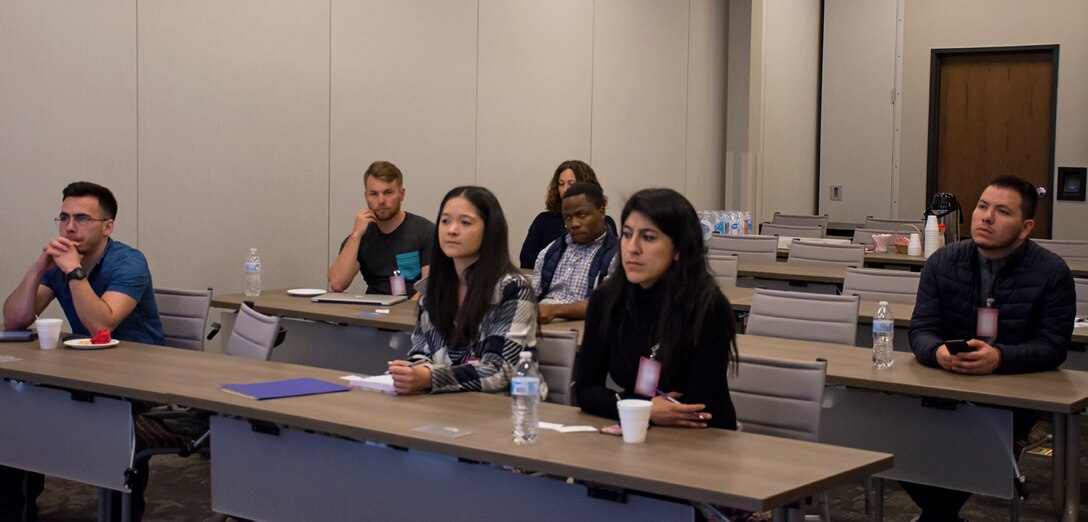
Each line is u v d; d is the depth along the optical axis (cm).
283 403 310
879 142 1278
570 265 517
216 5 655
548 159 934
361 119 751
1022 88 1240
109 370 363
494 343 340
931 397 365
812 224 1032
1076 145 1204
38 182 575
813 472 240
